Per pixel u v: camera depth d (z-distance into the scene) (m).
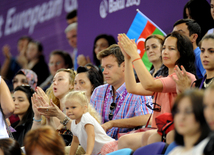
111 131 10.69
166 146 6.27
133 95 10.58
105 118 10.88
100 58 10.98
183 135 4.95
